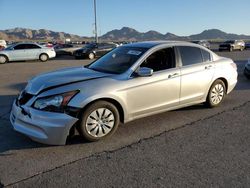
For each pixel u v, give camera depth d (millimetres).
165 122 5918
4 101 8016
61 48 31078
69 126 4574
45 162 4215
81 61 23906
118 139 5055
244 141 4961
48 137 4504
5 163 4184
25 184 3643
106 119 4965
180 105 6082
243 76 12867
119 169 3998
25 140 4988
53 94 4566
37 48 23219
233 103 7480
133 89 5207
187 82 6074
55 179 3752
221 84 6922
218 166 4074
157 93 5562
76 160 4273
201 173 3883
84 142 4902
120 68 5457
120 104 5086
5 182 3684
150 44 5969
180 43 6234
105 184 3629
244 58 25875
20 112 4766
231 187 3557
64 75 5262
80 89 4719
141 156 4395
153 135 5234
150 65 5609
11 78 12703
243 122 5949
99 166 4090
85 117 4738
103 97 4844
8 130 5477
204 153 4488
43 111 4520
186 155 4418
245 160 4258
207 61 6629
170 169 3988
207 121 5992
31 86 4984
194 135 5234
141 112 5418
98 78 5051
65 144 4797
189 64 6219
